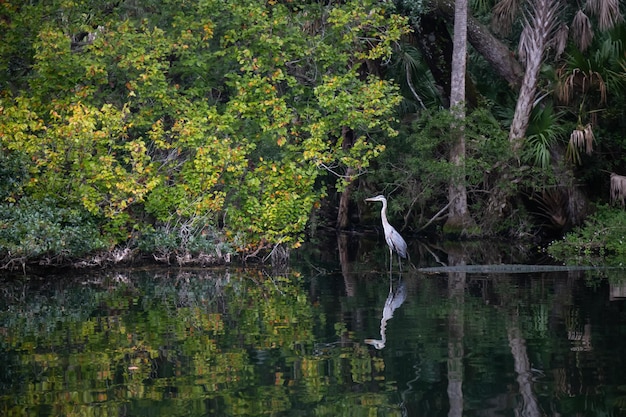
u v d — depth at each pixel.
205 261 19.95
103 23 20.80
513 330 10.84
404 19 21.88
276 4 22.39
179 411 7.54
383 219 18.92
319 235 29.48
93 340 10.73
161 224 20.25
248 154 21.48
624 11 27.94
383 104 21.27
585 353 9.48
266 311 12.88
